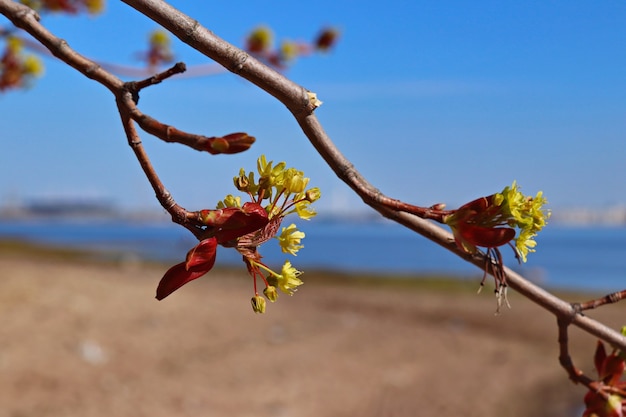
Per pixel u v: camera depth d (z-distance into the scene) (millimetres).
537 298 1729
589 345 14156
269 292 1199
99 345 10859
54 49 1069
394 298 22234
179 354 11156
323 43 4664
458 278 32219
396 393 10312
